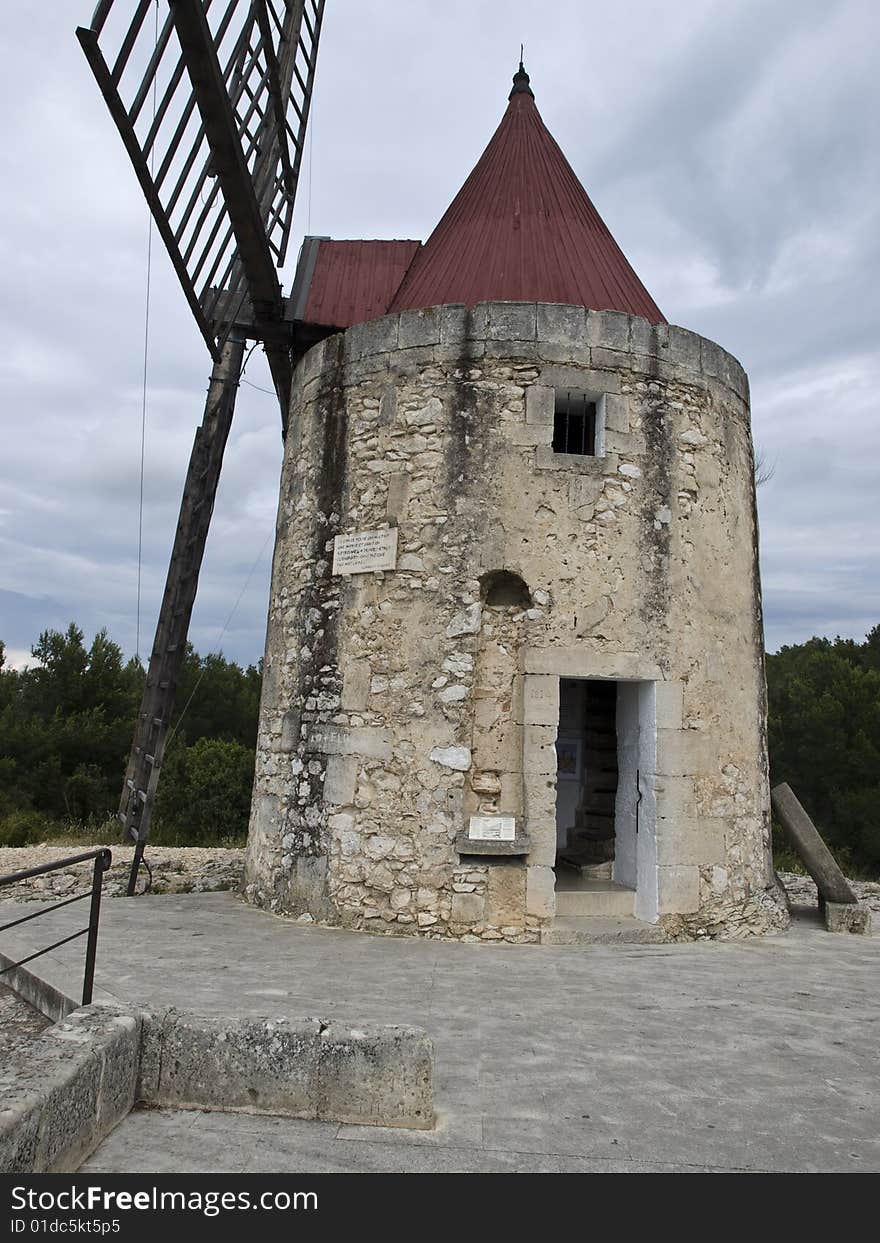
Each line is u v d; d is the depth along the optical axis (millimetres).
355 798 7328
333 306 10156
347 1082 3326
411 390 7770
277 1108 3346
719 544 8102
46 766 24906
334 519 8023
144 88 6453
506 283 8633
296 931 6898
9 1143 2467
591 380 7648
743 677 8156
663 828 7223
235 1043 3420
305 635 8039
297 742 7879
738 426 8633
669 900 7152
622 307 8789
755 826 8031
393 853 7098
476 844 6887
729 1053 4211
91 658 27875
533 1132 3232
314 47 10578
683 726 7461
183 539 10266
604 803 9570
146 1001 4539
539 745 7062
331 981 5254
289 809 7816
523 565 7320
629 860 7656
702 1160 3045
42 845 16172
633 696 7758
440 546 7426
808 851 8539
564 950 6551
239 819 21906
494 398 7547
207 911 7816
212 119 7359
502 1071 3836
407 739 7238
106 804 25031
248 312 10422
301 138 10477
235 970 5426
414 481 7605
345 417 8133
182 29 6480
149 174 7117
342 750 7461
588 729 9789
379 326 8062
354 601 7684
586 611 7312
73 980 4969
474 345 7652
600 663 7258
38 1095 2674
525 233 9047
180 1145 3062
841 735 23250
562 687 9906
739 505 8469
